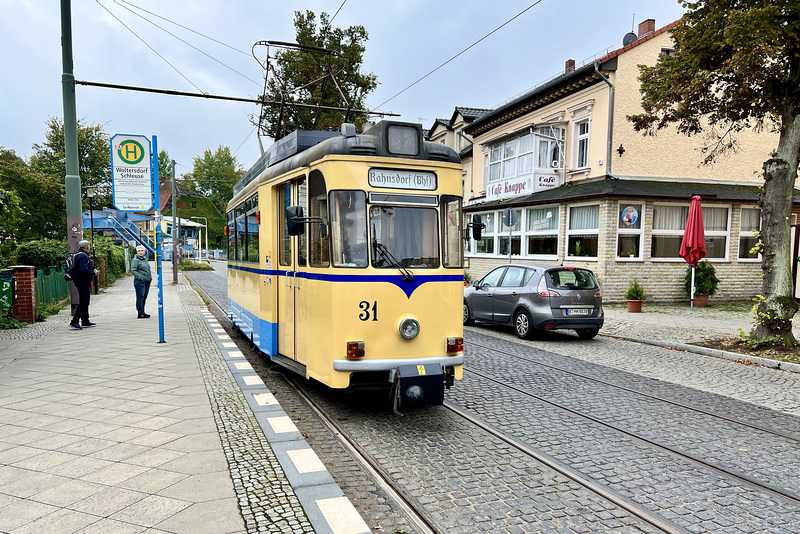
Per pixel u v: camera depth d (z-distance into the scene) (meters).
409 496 3.95
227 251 12.41
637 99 19.06
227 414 5.50
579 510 3.79
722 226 18.58
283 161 7.32
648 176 19.38
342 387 5.50
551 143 21.70
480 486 4.16
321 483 3.90
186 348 9.25
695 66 9.99
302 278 6.32
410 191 5.78
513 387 7.27
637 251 17.77
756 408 6.40
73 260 11.68
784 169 9.71
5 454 4.38
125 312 14.81
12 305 11.84
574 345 10.78
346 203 5.58
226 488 3.79
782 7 8.61
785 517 3.74
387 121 5.75
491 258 24.45
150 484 3.84
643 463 4.68
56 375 7.18
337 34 30.34
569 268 11.47
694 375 8.14
